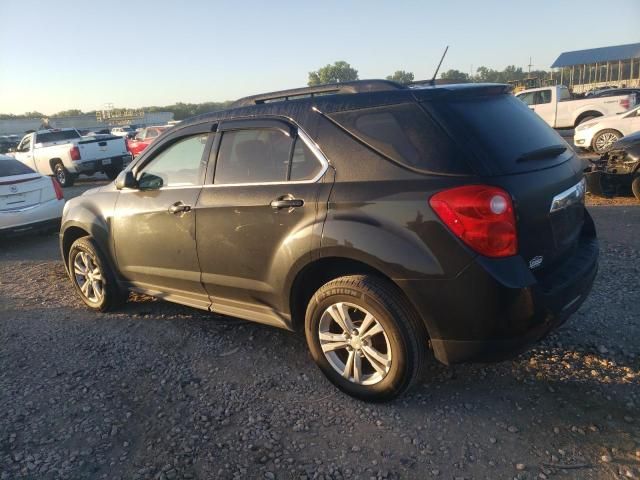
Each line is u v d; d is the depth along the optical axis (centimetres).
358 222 295
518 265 267
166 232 407
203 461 278
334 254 305
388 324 294
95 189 502
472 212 263
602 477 247
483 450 272
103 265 479
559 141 338
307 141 328
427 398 320
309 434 295
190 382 359
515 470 256
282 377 358
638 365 336
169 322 466
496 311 267
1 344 439
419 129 289
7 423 321
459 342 281
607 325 389
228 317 469
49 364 397
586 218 365
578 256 328
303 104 341
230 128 375
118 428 311
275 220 334
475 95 311
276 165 343
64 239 521
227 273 373
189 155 400
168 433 304
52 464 282
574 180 326
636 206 768
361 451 278
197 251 388
